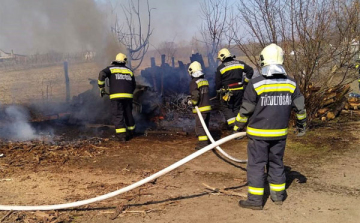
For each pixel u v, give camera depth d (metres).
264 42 6.99
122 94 6.68
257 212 3.79
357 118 8.19
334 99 8.29
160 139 6.92
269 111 3.73
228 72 6.88
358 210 3.80
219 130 7.50
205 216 3.71
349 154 5.68
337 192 4.29
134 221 3.62
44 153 5.89
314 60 6.66
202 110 6.09
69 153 5.92
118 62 6.88
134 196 4.20
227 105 7.06
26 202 4.03
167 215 3.74
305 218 3.64
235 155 5.82
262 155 3.82
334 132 7.00
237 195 4.20
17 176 4.85
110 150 6.16
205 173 5.01
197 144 6.40
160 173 3.80
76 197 4.17
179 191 4.37
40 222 3.58
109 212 3.82
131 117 6.99
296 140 6.54
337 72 7.23
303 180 4.67
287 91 3.77
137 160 5.60
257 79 3.78
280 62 3.79
